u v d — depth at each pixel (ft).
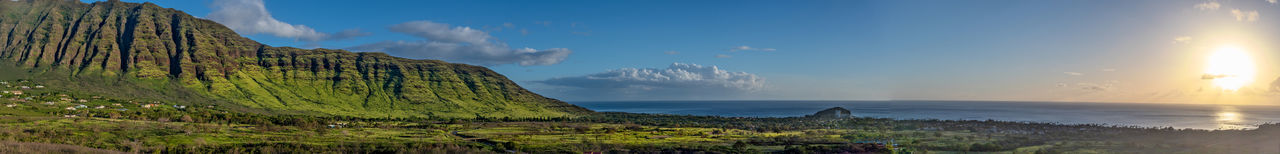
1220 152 460.14
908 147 592.60
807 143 642.22
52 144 510.58
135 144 553.64
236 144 577.84
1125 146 538.47
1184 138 606.96
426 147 589.32
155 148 539.29
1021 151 531.91
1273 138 540.93
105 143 547.08
